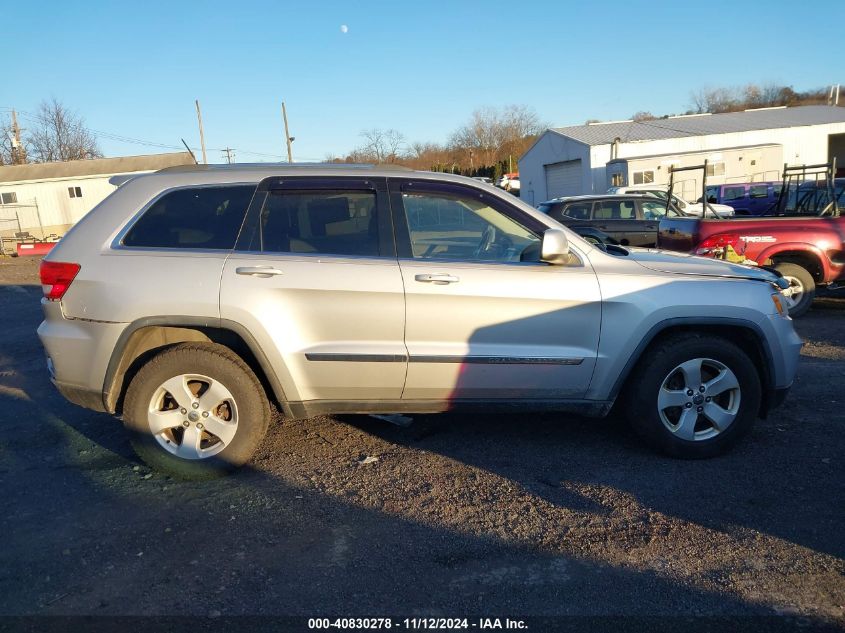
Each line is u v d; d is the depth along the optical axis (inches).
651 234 525.0
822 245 325.1
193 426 161.2
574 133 1507.1
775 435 185.6
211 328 161.9
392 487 158.9
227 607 114.3
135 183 163.6
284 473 167.5
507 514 145.1
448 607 113.9
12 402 231.5
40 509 150.2
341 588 119.4
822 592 116.0
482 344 162.1
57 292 157.2
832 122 1378.0
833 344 283.9
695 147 1363.2
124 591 119.1
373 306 158.1
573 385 166.4
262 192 162.7
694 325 167.8
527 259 167.5
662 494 152.6
